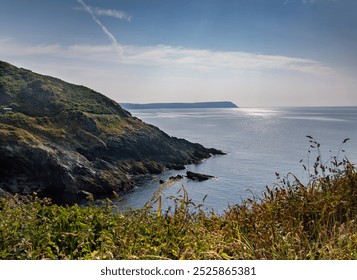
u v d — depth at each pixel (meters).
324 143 103.94
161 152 75.38
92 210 5.66
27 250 4.54
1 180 51.25
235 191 48.69
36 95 95.06
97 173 53.84
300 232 4.55
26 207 5.96
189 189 50.03
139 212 5.53
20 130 60.22
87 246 4.76
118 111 101.06
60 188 51.72
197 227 5.12
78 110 83.69
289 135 140.12
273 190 6.26
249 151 92.19
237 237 4.99
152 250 4.42
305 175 28.16
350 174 6.24
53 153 53.75
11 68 109.88
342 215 5.29
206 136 139.00
